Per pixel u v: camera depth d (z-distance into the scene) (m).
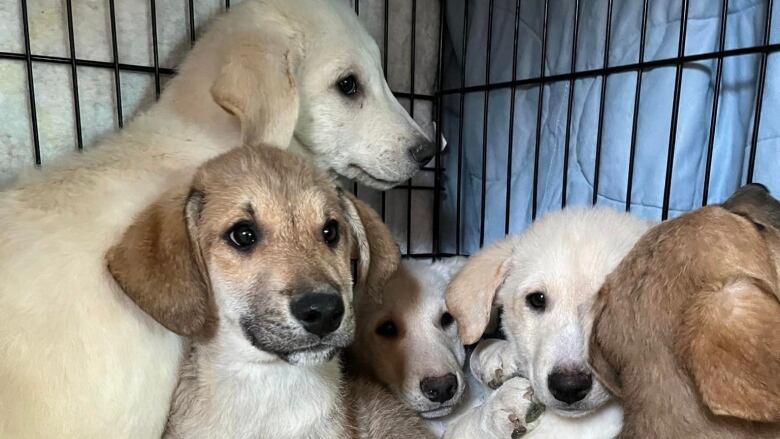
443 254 0.79
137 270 0.35
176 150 0.46
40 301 0.36
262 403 0.40
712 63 0.51
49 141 0.59
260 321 0.35
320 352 0.35
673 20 0.53
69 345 0.36
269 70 0.48
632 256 0.37
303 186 0.38
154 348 0.39
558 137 0.64
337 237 0.39
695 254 0.33
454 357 0.53
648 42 0.55
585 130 0.60
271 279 0.35
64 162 0.44
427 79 0.83
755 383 0.27
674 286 0.33
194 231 0.37
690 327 0.31
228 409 0.40
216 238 0.36
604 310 0.37
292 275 0.35
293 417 0.40
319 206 0.38
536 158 0.63
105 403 0.37
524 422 0.44
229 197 0.37
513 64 0.65
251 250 0.36
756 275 0.32
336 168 0.56
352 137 0.56
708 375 0.28
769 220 0.37
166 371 0.39
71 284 0.37
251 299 0.35
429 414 0.50
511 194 0.70
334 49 0.54
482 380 0.52
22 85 0.58
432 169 0.80
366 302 0.52
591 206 0.53
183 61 0.54
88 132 0.61
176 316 0.35
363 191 0.78
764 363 0.28
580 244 0.45
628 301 0.35
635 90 0.55
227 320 0.37
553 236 0.47
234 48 0.49
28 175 0.43
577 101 0.61
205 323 0.37
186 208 0.37
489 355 0.51
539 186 0.66
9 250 0.37
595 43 0.59
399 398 0.50
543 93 0.64
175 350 0.40
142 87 0.63
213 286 0.37
